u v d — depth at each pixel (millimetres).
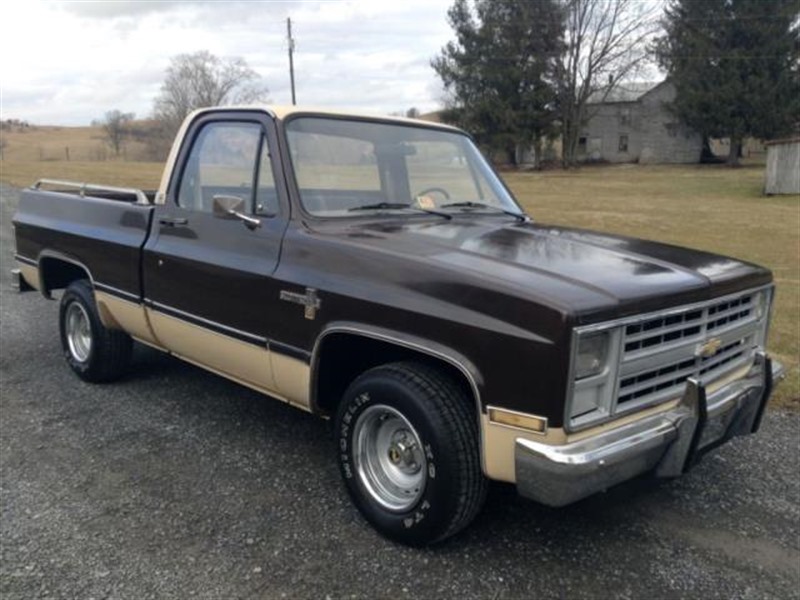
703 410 2941
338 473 3893
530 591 2885
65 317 5402
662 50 47188
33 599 2781
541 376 2590
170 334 4406
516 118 45469
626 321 2703
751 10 42875
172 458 4055
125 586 2869
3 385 5258
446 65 47656
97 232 4930
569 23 46375
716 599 2852
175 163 4395
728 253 12242
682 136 51125
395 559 3090
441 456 2932
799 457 4160
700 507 3588
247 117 3924
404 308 2990
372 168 4035
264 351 3686
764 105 42875
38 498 3574
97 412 4742
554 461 2568
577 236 3781
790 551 3199
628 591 2895
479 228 3783
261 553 3119
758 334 3592
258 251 3707
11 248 12234
